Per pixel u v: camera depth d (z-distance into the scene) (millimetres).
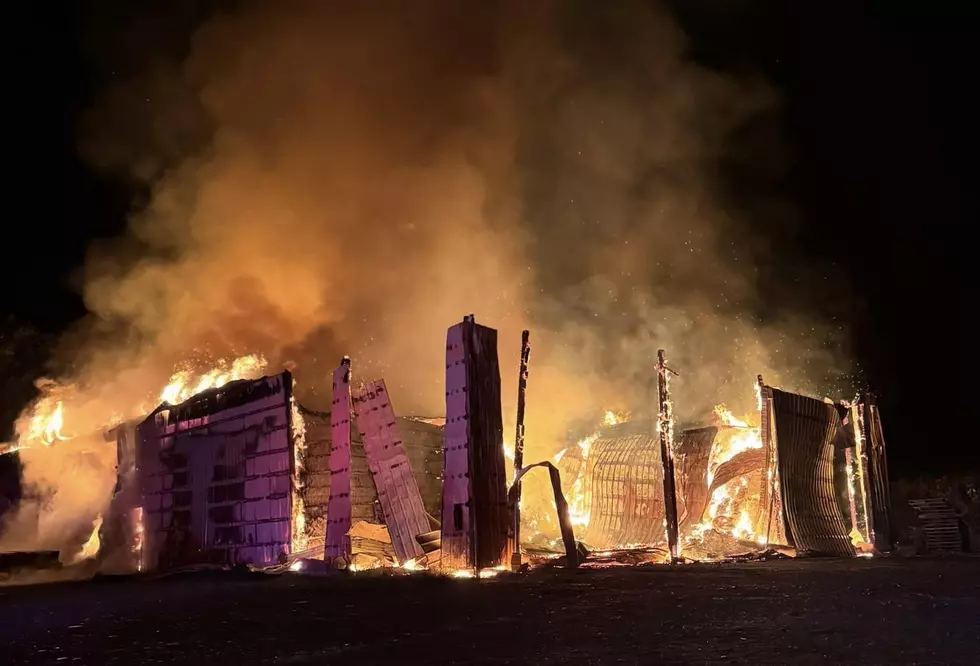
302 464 13359
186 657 5270
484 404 11680
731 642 5191
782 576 9875
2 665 5266
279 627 6406
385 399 13328
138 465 16859
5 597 10047
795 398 15086
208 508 14758
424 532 12516
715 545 14164
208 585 10914
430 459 14984
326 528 13000
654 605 7102
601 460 16172
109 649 5715
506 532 11555
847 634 5434
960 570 10531
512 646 5219
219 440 14773
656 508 15195
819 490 15352
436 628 6066
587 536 15562
